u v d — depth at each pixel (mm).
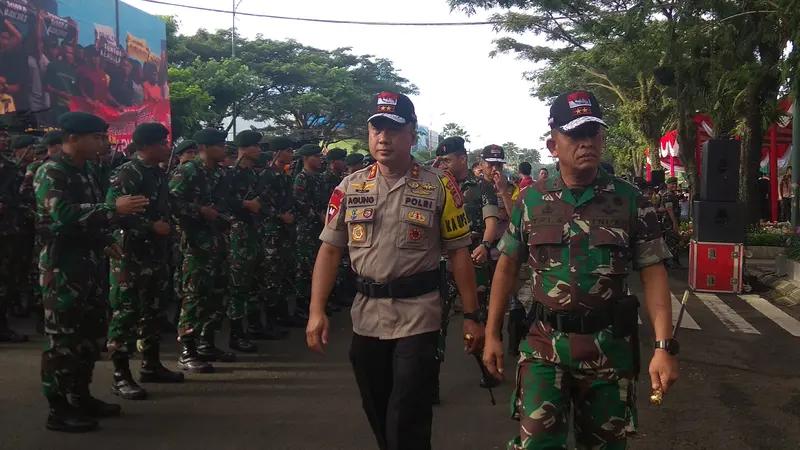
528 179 10758
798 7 9328
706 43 12617
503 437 4523
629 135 34938
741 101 14055
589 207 2717
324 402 5250
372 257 3213
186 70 33938
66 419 4547
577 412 2803
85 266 4484
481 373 5953
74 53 21484
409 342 3160
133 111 25297
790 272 10852
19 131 9156
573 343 2682
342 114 50562
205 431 4594
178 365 6309
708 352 6883
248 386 5664
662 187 15641
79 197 4508
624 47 17234
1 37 18188
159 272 5426
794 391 5582
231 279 6859
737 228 10531
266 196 7258
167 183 5469
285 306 8211
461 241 3299
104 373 5949
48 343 4457
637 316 2738
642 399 5355
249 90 37781
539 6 21094
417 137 3348
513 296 3492
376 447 4328
